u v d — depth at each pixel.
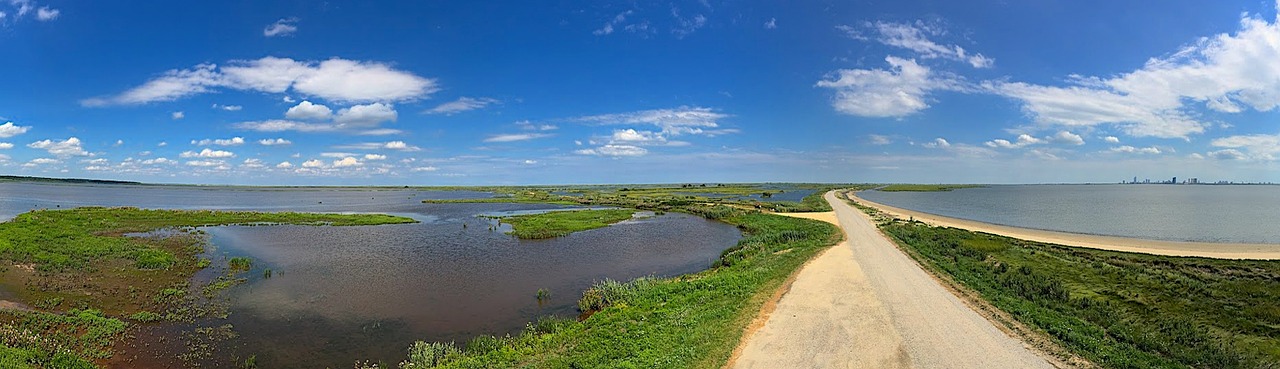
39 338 20.56
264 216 73.19
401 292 31.47
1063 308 24.66
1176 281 31.22
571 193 174.38
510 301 29.80
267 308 27.70
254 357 20.52
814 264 35.53
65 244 41.75
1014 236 59.00
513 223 68.81
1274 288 29.06
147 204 117.12
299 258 42.53
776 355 18.75
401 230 62.50
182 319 25.39
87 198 138.50
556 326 23.19
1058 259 40.19
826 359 18.42
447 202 123.38
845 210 86.12
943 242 47.19
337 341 23.06
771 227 62.09
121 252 40.22
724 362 18.08
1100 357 18.34
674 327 21.22
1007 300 25.53
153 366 19.78
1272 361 18.47
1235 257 43.28
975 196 181.75
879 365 17.92
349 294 30.83
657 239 55.44
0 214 76.69
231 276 35.09
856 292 27.59
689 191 183.75
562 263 41.41
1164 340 20.52
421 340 23.28
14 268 33.47
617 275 37.03
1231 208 112.12
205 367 19.89
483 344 21.14
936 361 18.25
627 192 175.88
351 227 65.12
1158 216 89.56
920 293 27.41
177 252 43.12
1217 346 19.67
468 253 45.72
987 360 18.31
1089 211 103.12
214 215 73.00
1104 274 33.97
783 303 25.38
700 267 40.22
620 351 18.64
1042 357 18.58
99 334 22.38
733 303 24.86
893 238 49.28
